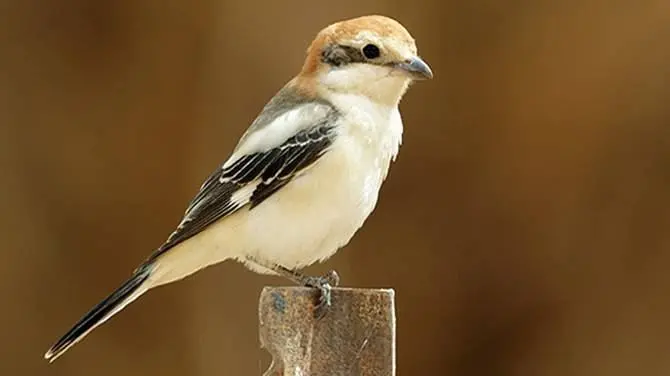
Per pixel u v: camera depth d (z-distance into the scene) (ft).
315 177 23.67
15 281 45.29
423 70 23.99
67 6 44.70
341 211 23.82
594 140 44.37
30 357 45.78
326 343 19.79
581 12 43.75
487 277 45.68
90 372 46.11
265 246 24.18
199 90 45.27
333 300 19.84
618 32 43.57
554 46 44.14
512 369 45.88
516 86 44.70
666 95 43.50
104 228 45.75
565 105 44.32
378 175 24.26
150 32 44.86
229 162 24.61
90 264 45.78
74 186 45.39
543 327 45.60
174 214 45.85
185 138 45.52
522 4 44.29
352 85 24.18
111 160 45.44
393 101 24.36
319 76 24.71
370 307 19.75
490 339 45.96
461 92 45.14
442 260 45.68
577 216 44.88
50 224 45.39
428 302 45.93
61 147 45.29
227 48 44.91
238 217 24.27
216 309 46.09
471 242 45.55
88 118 45.27
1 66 44.78
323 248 24.31
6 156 44.88
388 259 45.75
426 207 45.60
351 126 23.79
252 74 45.11
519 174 45.19
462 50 44.96
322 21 44.70
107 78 45.14
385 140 24.18
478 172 45.27
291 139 23.86
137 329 46.11
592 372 45.29
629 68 43.60
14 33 44.73
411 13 44.86
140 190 45.68
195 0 44.42
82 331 24.57
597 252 44.91
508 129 44.98
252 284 46.11
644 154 44.06
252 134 24.88
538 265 45.27
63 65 45.03
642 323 44.80
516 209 45.34
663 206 44.16
